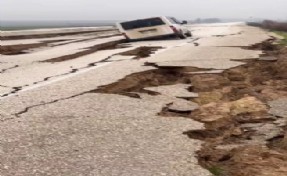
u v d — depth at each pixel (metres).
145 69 12.13
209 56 14.98
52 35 40.75
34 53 19.59
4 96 8.65
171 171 4.74
